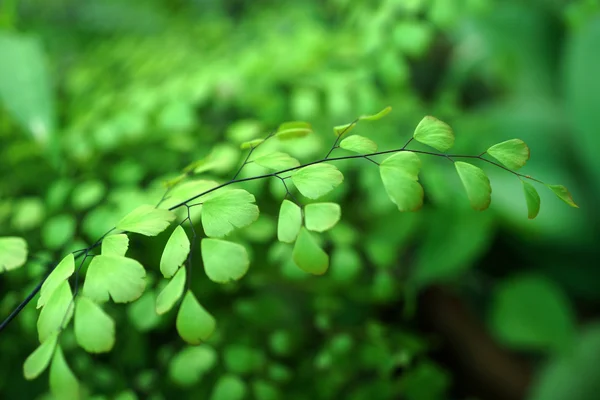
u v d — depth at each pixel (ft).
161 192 1.33
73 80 2.22
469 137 1.87
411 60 2.59
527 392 1.85
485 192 0.97
